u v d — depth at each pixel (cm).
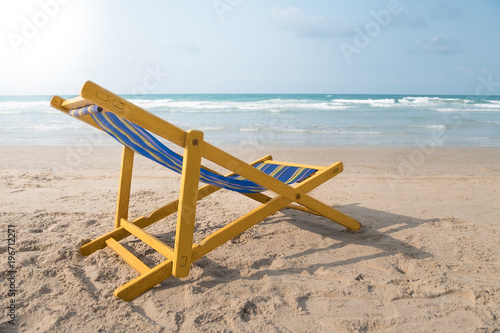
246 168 255
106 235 301
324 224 373
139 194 472
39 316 203
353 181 568
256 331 195
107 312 210
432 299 231
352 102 2927
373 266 278
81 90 182
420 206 436
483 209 423
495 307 220
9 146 893
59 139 1038
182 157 253
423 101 3059
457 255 295
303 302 225
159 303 221
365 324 203
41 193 469
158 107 2394
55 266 262
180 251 233
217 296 228
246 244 318
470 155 820
